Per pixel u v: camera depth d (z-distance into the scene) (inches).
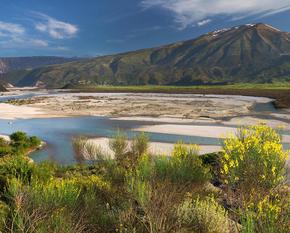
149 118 2028.8
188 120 1926.7
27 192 230.1
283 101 2970.0
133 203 244.4
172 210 218.5
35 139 1170.0
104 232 217.6
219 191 314.0
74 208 222.2
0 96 5871.1
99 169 456.4
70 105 3073.3
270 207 172.7
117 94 5408.5
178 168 284.0
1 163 432.1
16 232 189.9
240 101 3415.4
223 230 218.8
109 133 1456.7
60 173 533.3
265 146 256.7
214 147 1113.4
